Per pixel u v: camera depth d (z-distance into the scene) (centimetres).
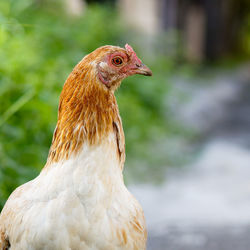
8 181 700
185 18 3222
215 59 3919
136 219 444
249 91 2762
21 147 777
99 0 2317
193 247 819
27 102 758
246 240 841
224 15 4362
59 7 1669
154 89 1677
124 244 426
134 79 1625
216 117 1984
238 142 1568
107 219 421
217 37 3969
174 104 1892
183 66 2811
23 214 424
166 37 2328
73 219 412
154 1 2427
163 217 941
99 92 427
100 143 431
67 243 411
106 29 1764
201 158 1354
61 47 1191
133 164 1236
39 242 411
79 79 426
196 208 989
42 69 884
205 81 2792
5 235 441
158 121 1622
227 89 2711
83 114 427
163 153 1339
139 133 1385
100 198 421
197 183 1139
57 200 416
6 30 829
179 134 1591
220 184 1133
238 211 971
